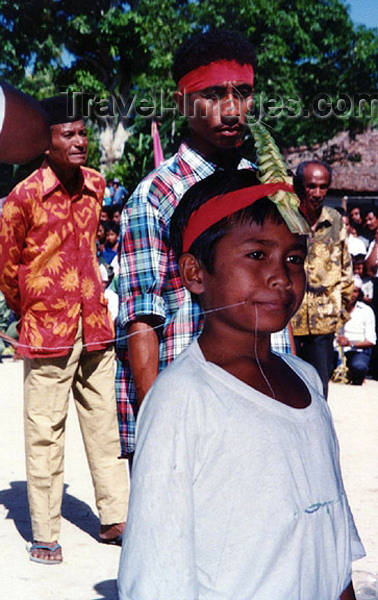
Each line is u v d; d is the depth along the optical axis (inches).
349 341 360.8
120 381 106.0
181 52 99.3
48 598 127.6
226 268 59.5
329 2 932.0
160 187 98.6
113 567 141.6
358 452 225.3
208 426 57.0
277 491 56.9
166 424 56.9
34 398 143.9
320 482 59.6
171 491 55.7
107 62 754.2
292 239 59.2
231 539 56.6
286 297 59.2
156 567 55.2
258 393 58.9
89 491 185.6
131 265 97.9
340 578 61.8
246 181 60.6
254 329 59.2
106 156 792.9
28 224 141.6
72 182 146.9
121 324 98.3
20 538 155.0
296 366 66.6
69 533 158.6
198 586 56.6
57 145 140.7
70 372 144.7
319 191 197.6
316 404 62.6
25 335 141.9
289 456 58.0
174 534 55.4
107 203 579.8
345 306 208.4
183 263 62.9
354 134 930.1
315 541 58.6
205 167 100.1
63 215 143.7
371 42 933.8
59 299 142.8
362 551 68.2
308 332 202.5
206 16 837.2
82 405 152.3
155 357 96.5
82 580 135.5
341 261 205.6
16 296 145.0
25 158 57.9
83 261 146.9
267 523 56.5
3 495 181.9
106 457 151.7
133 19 737.0
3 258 142.3
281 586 56.5
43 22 499.8
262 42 884.0
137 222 97.9
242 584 56.6
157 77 754.8
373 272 367.2
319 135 923.4
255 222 58.7
